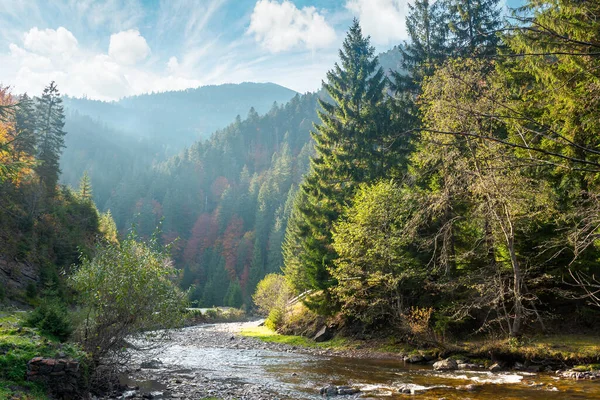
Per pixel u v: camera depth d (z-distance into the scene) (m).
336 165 32.97
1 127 45.88
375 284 22.97
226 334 33.31
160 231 13.70
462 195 17.17
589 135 14.83
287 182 150.75
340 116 34.72
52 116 60.66
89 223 62.38
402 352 21.45
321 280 27.38
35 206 46.34
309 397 12.47
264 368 17.75
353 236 23.75
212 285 98.69
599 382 13.81
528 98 15.87
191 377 15.34
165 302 12.76
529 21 5.28
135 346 14.04
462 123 10.77
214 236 132.75
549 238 19.08
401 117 32.09
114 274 12.31
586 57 12.59
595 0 8.04
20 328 12.52
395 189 21.02
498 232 18.80
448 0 32.25
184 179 167.62
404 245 21.86
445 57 31.03
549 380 14.36
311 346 25.47
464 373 16.27
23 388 9.23
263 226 121.31
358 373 16.58
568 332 19.44
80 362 10.94
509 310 20.91
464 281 19.81
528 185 16.48
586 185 16.89
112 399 11.39
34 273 38.88
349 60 36.09
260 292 52.00
